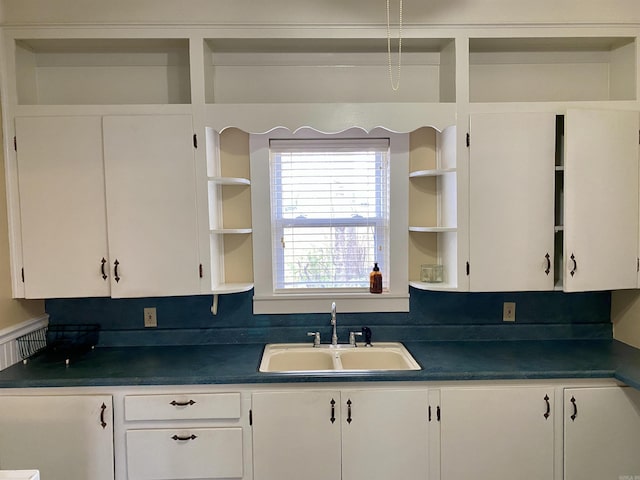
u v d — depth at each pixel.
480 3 2.19
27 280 2.17
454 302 2.53
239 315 2.51
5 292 2.12
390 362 2.39
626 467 2.02
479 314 2.54
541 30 2.21
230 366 2.10
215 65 2.42
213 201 2.34
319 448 1.98
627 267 2.21
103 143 2.15
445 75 2.37
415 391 1.97
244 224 2.51
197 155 2.19
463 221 2.22
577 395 1.99
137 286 2.19
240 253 2.52
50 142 2.14
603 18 2.19
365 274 2.56
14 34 2.12
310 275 2.56
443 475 2.00
